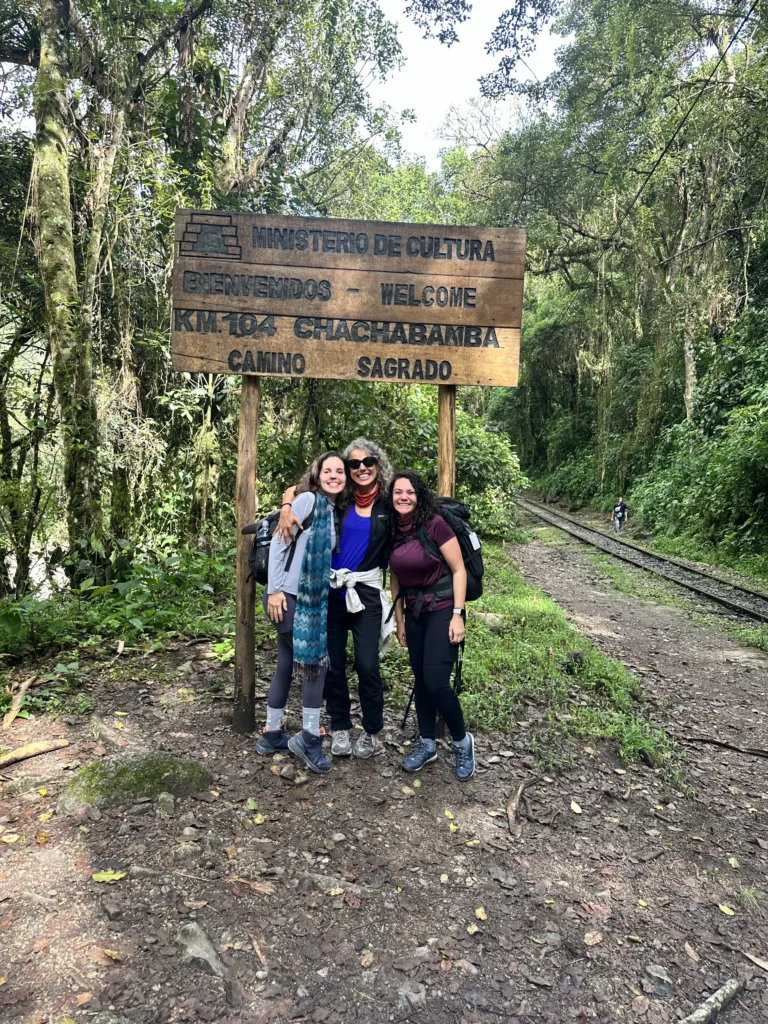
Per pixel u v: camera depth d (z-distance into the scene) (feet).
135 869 8.84
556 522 89.61
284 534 11.23
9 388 27.96
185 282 12.67
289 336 12.87
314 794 11.19
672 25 45.60
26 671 15.66
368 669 11.95
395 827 10.55
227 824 10.11
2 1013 6.61
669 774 13.75
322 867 9.39
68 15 26.86
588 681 19.12
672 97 51.96
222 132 33.40
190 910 8.29
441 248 13.06
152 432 28.66
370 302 12.99
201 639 18.33
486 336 13.20
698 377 69.21
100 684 15.10
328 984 7.46
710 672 23.94
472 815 11.17
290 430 29.73
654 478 75.00
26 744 12.07
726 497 54.13
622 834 11.24
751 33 46.24
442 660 11.59
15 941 7.54
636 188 64.03
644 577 46.24
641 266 73.92
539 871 9.89
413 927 8.44
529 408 126.62
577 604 35.96
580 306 96.89
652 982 7.95
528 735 14.70
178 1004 6.96
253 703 13.05
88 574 23.59
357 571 11.75
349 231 12.89
